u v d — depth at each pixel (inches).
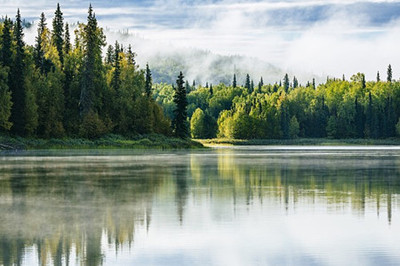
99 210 1184.2
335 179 1850.4
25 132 4667.8
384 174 2047.2
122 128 5516.7
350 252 831.1
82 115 5191.9
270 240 903.1
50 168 2315.5
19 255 810.8
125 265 767.7
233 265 769.6
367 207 1221.1
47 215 1124.5
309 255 816.3
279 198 1366.9
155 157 3368.6
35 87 4916.3
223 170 2239.2
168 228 991.6
